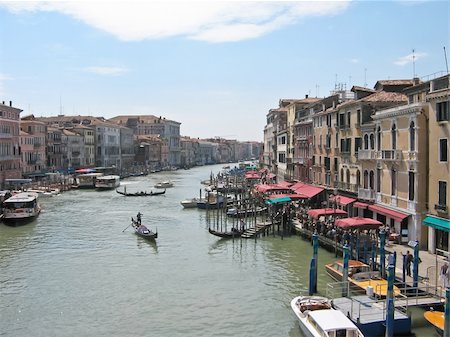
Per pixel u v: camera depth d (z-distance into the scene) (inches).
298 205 1824.6
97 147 4434.1
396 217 1181.1
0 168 2657.5
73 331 788.0
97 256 1261.1
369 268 959.6
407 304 762.8
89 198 2630.4
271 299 921.5
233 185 3085.6
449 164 1008.2
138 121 6264.8
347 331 673.0
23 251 1312.7
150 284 1019.3
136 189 3257.9
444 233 1035.3
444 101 1021.2
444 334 655.1
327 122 1807.3
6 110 2755.9
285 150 2647.6
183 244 1401.3
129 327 801.6
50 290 984.9
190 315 848.9
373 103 1456.7
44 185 2920.8
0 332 784.9
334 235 1258.0
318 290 953.5
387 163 1268.5
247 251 1296.8
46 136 3526.1
